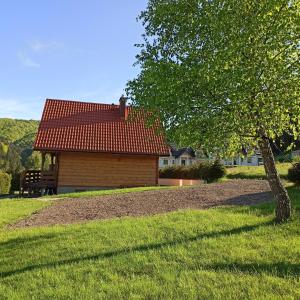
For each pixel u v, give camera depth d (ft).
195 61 26.50
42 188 86.84
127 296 18.53
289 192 49.21
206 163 99.86
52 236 33.71
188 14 27.84
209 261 22.99
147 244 28.02
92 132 92.32
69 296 19.16
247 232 29.09
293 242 25.71
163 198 52.85
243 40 24.80
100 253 26.86
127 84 30.25
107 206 50.01
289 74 25.49
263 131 29.86
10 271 24.99
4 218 45.55
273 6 24.39
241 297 17.38
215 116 26.55
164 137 29.94
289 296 17.07
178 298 17.75
